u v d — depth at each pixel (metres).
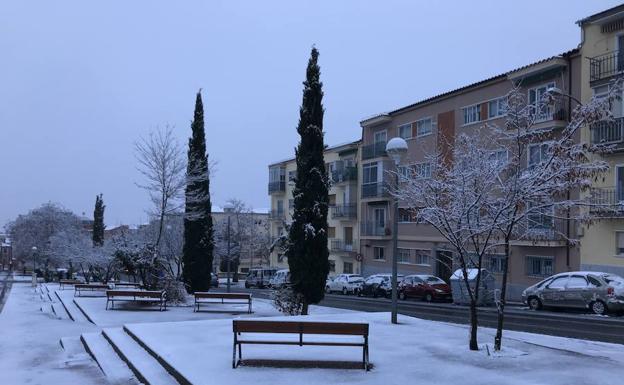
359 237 48.84
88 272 51.59
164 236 35.62
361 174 48.06
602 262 26.48
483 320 18.95
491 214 10.20
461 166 10.80
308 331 8.95
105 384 9.36
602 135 25.52
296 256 18.47
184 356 9.69
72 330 16.41
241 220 73.38
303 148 18.80
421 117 40.41
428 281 32.19
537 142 10.31
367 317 15.60
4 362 11.57
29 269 95.81
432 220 10.69
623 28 26.23
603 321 18.34
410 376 8.22
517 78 31.03
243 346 10.53
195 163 28.00
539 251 29.88
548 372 8.48
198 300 21.17
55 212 77.75
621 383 7.76
